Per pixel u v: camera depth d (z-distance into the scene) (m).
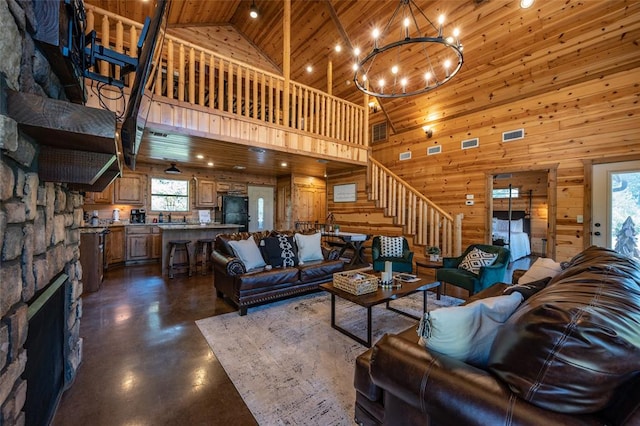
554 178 4.68
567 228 4.54
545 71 4.59
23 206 1.00
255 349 2.39
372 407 1.28
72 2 1.09
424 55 5.36
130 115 1.19
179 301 3.63
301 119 5.05
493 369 0.95
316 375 2.03
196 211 7.25
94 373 2.04
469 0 4.35
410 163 6.91
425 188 6.61
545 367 0.79
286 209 8.16
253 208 8.16
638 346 0.73
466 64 5.16
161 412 1.67
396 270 4.55
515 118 5.15
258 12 6.13
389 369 1.11
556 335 0.80
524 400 0.82
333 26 5.74
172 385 1.91
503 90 5.17
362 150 6.11
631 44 3.82
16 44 0.86
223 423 1.59
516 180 8.30
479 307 1.17
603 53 4.04
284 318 3.07
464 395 0.89
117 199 6.15
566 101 4.54
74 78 1.32
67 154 1.19
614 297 0.94
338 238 6.35
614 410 0.74
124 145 1.42
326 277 3.95
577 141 4.44
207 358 2.25
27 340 1.15
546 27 4.19
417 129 6.77
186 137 3.84
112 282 4.54
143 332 2.71
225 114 4.05
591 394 0.74
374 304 2.41
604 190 4.20
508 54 4.71
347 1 5.16
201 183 7.29
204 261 5.16
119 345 2.45
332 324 2.84
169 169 5.96
